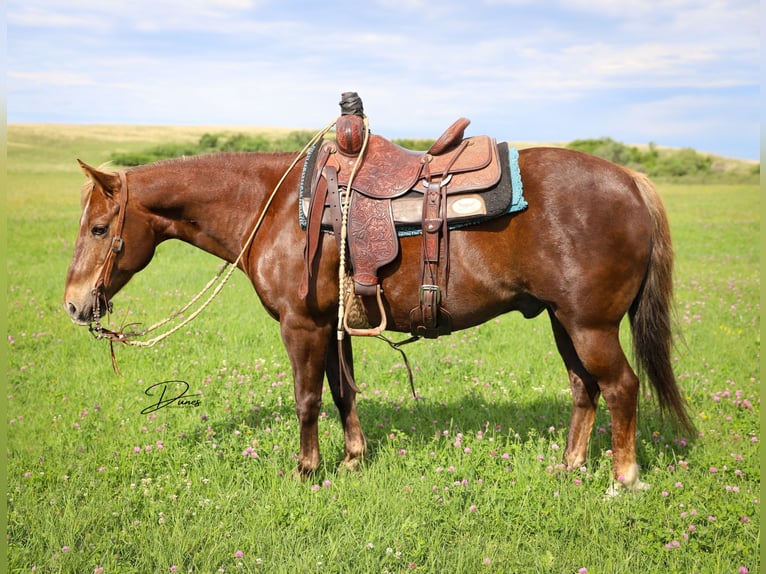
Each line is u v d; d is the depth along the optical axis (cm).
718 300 938
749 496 362
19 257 1269
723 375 582
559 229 341
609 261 343
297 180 387
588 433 406
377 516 349
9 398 536
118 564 319
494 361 645
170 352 666
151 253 414
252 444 437
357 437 423
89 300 396
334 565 312
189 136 6700
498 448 429
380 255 354
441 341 724
